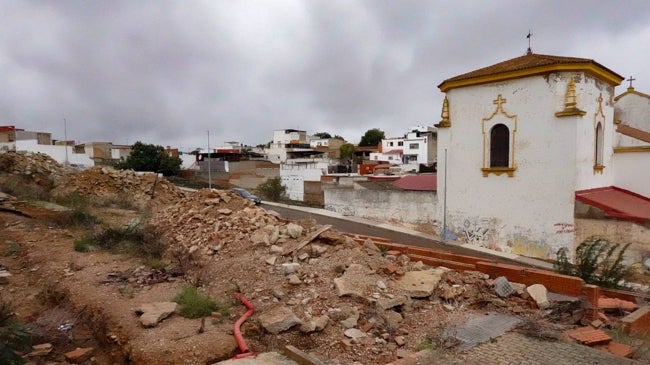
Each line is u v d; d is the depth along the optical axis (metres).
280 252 9.39
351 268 8.32
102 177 25.09
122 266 9.66
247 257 9.38
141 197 24.19
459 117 21.11
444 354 5.89
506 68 19.50
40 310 8.13
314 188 40.84
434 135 70.56
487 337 6.53
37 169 24.67
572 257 17.61
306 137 94.25
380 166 54.97
